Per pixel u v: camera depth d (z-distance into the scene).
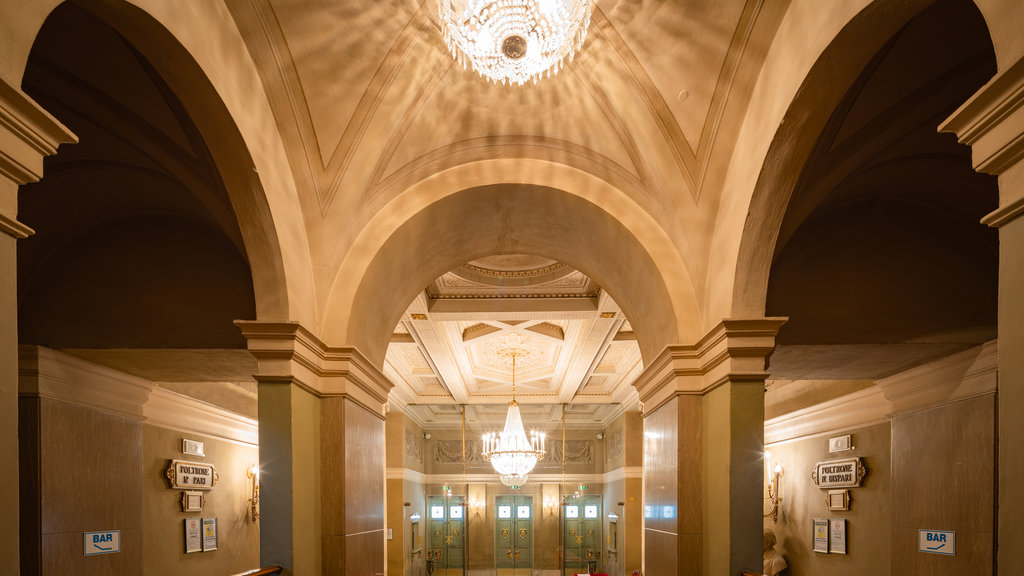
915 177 4.95
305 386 4.84
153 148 4.39
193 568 7.54
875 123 4.16
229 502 8.54
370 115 4.88
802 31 3.45
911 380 6.07
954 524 5.39
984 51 3.66
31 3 2.12
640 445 16.69
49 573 4.91
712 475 4.89
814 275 5.28
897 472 6.30
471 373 13.89
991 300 5.15
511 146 5.42
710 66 4.30
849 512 7.60
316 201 5.04
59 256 5.29
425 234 5.82
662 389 5.71
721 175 4.84
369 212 5.36
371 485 6.07
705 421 5.08
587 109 5.07
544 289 9.39
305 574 4.72
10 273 2.03
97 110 4.12
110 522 5.74
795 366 6.14
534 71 4.12
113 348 5.20
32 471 4.89
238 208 4.24
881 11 2.92
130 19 2.91
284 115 4.41
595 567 20.16
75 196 4.96
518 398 16.66
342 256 5.28
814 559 8.45
